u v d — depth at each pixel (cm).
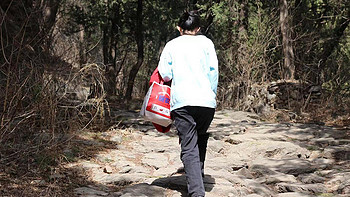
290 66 1242
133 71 2031
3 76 567
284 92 1095
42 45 611
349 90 1189
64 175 462
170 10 2075
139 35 2083
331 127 834
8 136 480
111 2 1983
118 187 456
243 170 519
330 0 1620
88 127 708
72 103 622
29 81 534
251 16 1501
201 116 396
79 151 559
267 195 446
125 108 1553
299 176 507
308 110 1045
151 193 423
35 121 554
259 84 1211
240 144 643
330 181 482
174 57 408
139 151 620
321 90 1072
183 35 424
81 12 1995
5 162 459
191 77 400
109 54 2189
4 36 646
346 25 1709
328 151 609
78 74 578
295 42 1373
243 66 1216
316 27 1611
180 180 459
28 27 645
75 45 664
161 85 414
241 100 1178
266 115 1053
